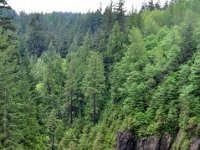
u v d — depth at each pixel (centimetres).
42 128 5709
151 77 7731
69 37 17500
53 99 9975
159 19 12231
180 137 5903
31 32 16388
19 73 4738
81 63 10506
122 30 11394
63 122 9619
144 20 12350
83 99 9925
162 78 7619
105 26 12256
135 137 6931
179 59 7438
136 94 7662
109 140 7600
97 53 9544
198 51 7044
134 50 8862
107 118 8494
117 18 12269
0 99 2920
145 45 9875
